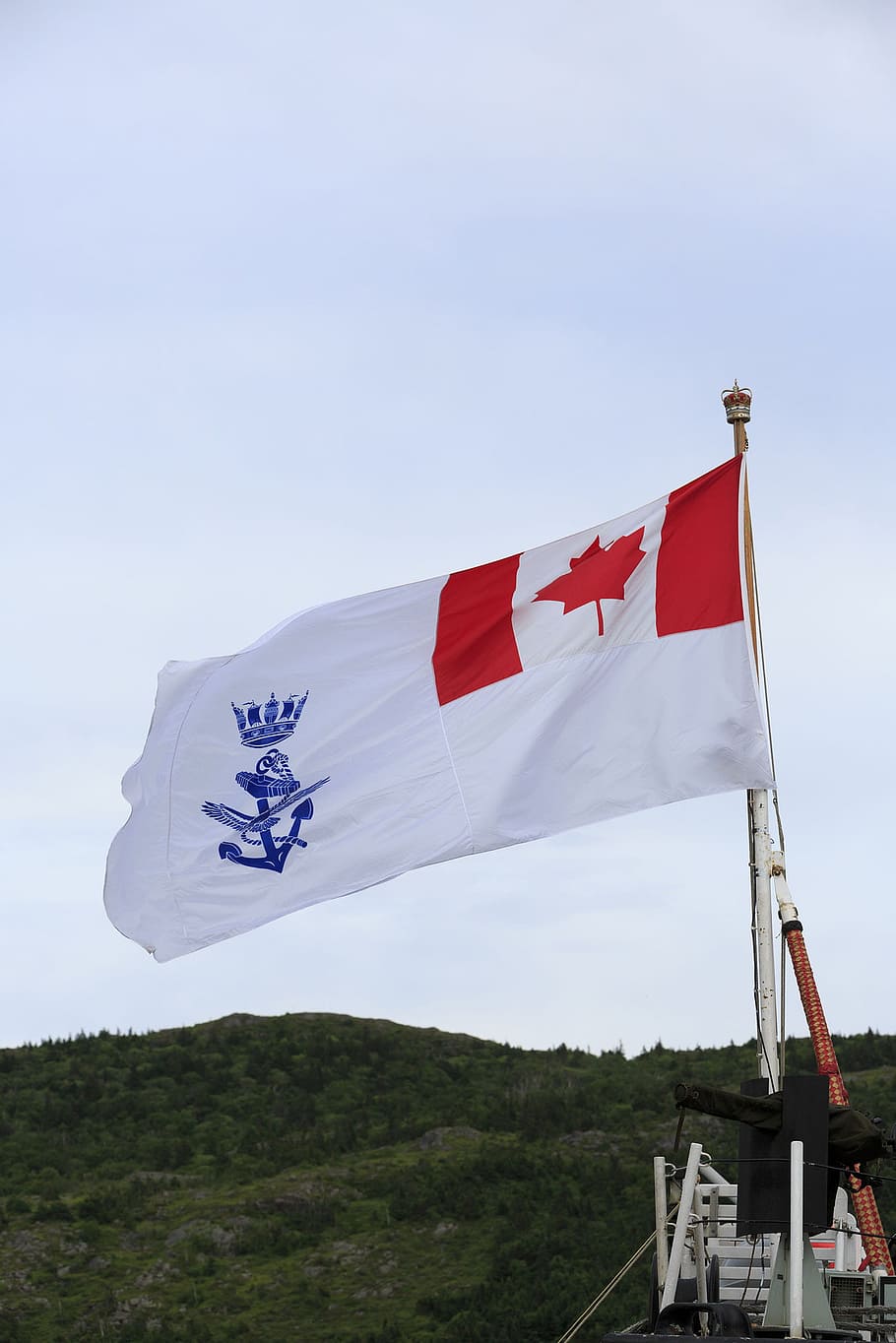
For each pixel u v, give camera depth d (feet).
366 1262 204.03
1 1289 202.18
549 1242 198.59
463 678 73.77
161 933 72.49
